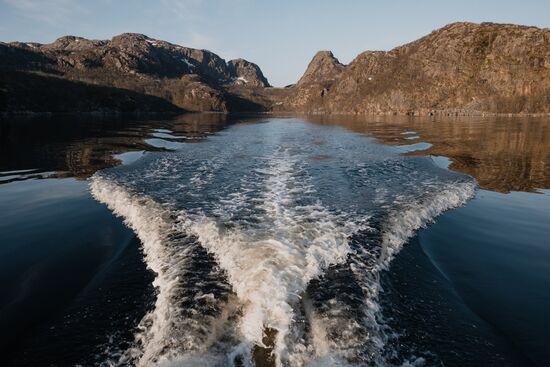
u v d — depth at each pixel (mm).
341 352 3660
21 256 6289
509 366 3713
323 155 16188
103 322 4395
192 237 6344
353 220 7207
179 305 4348
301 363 3523
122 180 10703
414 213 7805
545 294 5070
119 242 6750
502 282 5395
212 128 35500
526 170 13086
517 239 6969
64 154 16531
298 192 9422
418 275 5426
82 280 5457
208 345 3711
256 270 4988
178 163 13719
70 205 8977
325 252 5664
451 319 4418
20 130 29984
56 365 3787
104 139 23000
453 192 9609
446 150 18219
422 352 3826
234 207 7992
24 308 4766
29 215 8297
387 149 18578
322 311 4250
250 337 3832
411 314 4457
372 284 4938
